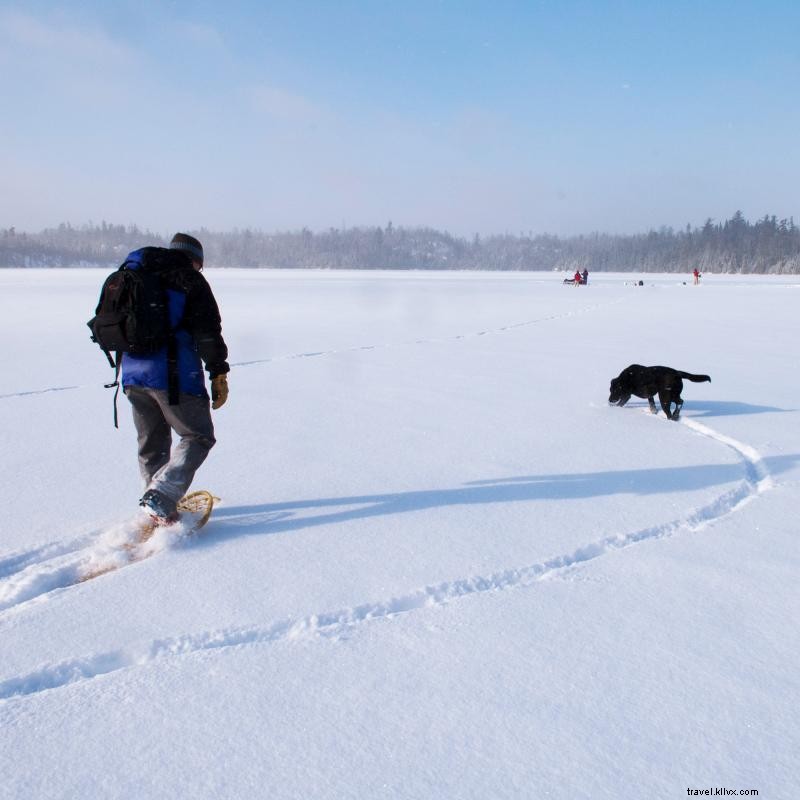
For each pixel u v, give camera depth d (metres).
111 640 2.54
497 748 1.96
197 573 3.13
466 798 1.77
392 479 4.59
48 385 8.18
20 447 5.36
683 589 2.98
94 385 8.16
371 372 9.20
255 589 2.97
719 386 8.39
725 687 2.26
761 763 1.90
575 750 1.95
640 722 2.07
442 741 1.99
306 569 3.18
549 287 43.22
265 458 5.06
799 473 4.76
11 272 72.69
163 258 3.48
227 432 5.84
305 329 15.53
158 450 3.75
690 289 40.72
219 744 1.97
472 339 13.39
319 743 1.98
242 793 1.79
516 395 7.64
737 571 3.16
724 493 4.31
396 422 6.27
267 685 2.27
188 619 2.71
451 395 7.60
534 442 5.61
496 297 30.34
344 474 4.69
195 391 3.52
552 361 10.31
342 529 3.70
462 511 3.98
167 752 1.94
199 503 3.76
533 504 4.11
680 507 4.06
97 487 4.37
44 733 2.03
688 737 2.00
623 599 2.89
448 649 2.50
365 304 24.98
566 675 2.33
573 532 3.66
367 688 2.25
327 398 7.39
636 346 12.27
